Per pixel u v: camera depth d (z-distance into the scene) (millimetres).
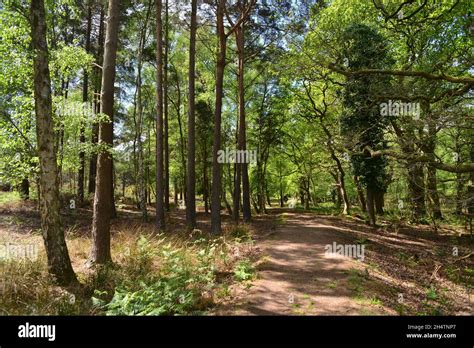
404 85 9680
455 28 15062
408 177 10109
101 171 8961
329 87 19531
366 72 10094
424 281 9461
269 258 10289
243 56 20359
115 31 9320
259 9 18438
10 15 9516
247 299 6648
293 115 26125
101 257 8719
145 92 28016
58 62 11008
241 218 23938
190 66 15305
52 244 7188
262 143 29359
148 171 34594
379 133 14969
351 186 33875
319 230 15906
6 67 9508
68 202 20656
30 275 7016
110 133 9305
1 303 5910
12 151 10164
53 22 11984
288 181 35062
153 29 21203
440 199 9469
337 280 8039
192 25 15289
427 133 9375
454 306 7758
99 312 5848
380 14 16250
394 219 19750
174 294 6348
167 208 25281
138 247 9555
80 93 23281
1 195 20672
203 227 17500
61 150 12039
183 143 30969
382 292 7703
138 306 5836
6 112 9820
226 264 9297
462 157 11055
